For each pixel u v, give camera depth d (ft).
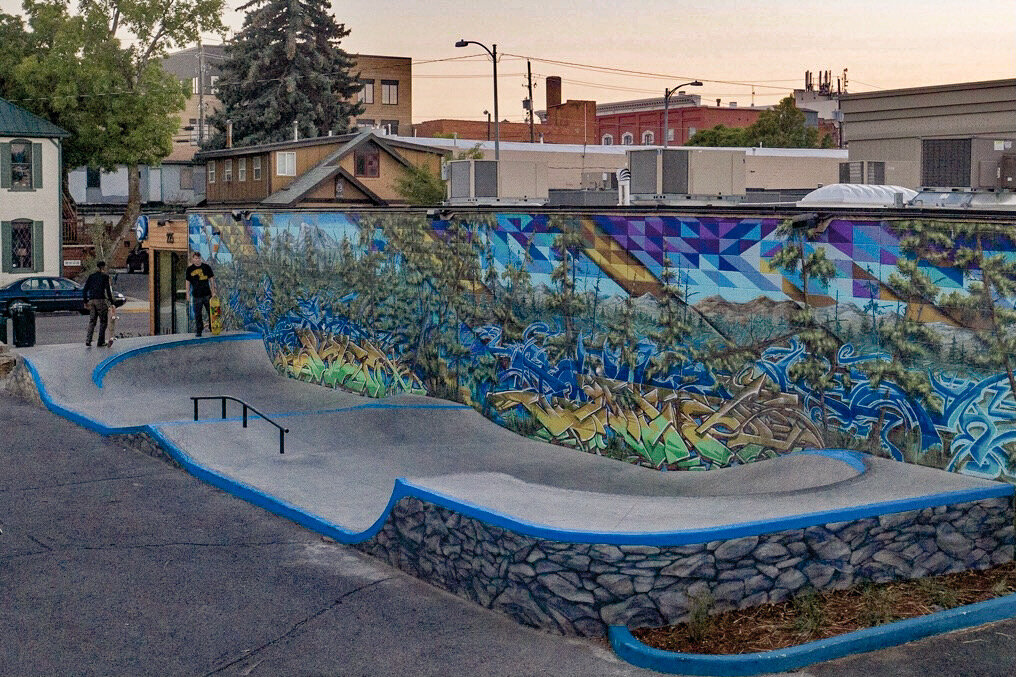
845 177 69.05
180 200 226.58
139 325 123.54
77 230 177.47
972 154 56.44
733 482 43.98
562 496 37.22
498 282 59.06
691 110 288.51
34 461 55.06
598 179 121.39
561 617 31.99
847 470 39.86
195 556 39.70
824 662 29.19
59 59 161.07
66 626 32.99
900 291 40.22
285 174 159.12
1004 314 36.81
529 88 271.90
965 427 38.19
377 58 324.39
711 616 31.24
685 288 48.67
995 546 35.27
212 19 169.68
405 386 67.05
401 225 66.08
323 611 34.14
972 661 29.14
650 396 50.70
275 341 80.84
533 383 57.21
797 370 44.29
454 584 35.65
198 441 55.88
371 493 46.93
